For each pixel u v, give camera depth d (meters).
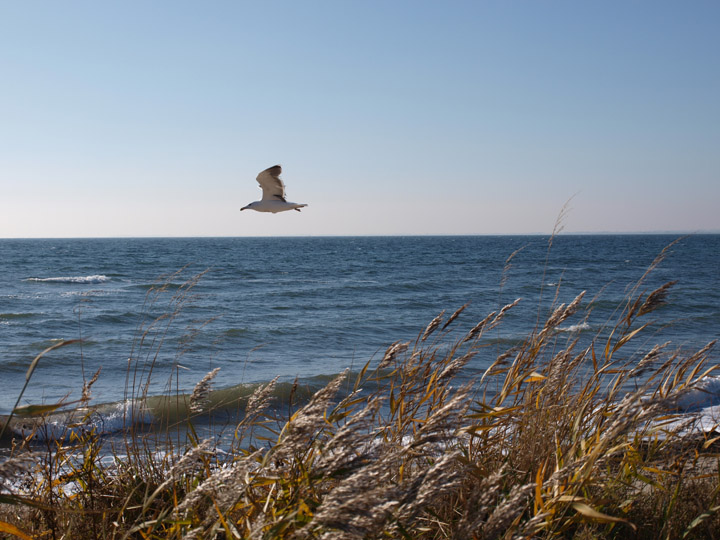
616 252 116.69
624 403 3.49
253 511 3.08
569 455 3.54
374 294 42.22
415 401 4.34
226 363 18.64
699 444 4.72
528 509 3.43
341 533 2.23
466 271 66.00
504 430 4.29
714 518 3.60
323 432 3.69
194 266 74.00
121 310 31.39
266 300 38.12
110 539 3.32
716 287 41.62
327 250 135.62
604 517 2.73
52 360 18.36
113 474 4.16
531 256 101.50
